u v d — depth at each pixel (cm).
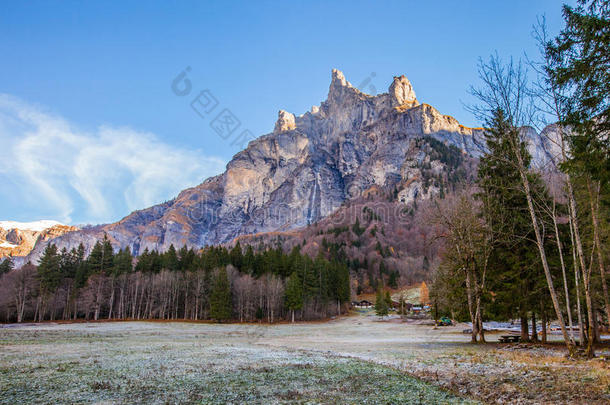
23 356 2233
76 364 1905
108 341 3506
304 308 9544
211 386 1368
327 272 11219
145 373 1645
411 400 1141
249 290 8912
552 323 6525
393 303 12862
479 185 2956
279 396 1210
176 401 1152
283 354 2433
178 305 9575
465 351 2439
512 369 1554
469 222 2936
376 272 16550
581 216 2328
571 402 1006
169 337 4334
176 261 10638
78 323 7544
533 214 2005
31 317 9000
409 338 4412
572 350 1811
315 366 1842
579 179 1825
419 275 15862
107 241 10212
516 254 2881
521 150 2248
